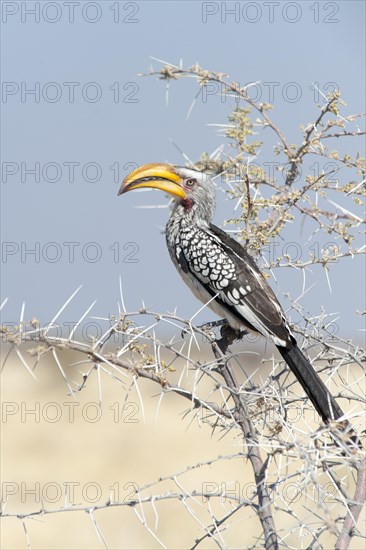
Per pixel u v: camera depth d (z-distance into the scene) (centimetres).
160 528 1733
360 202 858
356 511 696
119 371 725
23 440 2783
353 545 1327
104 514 1867
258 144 933
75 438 2775
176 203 1214
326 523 611
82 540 1752
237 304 1082
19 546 1755
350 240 849
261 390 827
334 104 877
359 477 710
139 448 2612
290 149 904
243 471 2106
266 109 914
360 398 845
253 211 916
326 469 716
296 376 876
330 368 878
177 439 2706
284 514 1214
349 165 862
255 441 762
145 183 1170
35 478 2397
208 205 1195
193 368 788
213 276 1109
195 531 1698
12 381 3391
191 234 1158
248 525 1538
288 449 656
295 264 866
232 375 866
